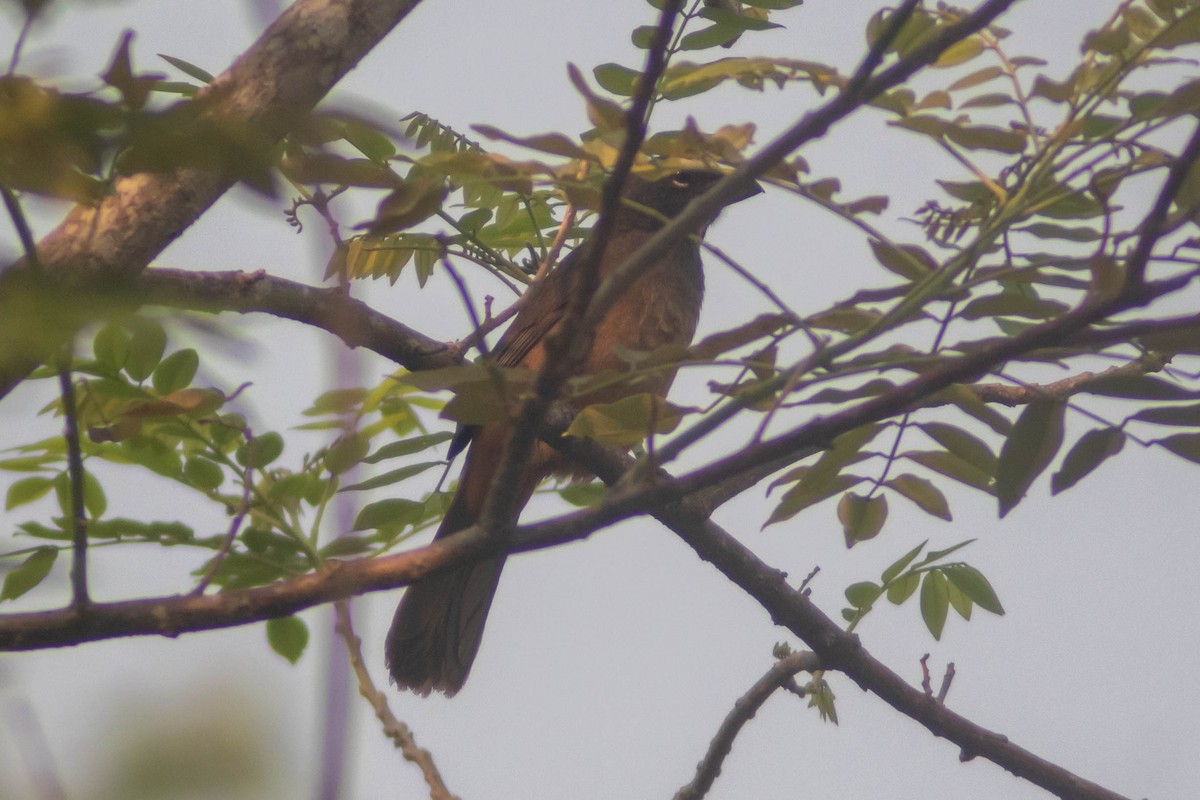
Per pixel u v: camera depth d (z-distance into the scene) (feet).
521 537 17.51
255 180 11.18
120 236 18.04
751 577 24.36
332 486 21.43
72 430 15.83
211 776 8.23
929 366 16.14
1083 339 15.55
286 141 12.54
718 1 21.75
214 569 18.12
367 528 21.62
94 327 10.71
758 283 15.71
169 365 19.04
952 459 19.07
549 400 16.34
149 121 11.18
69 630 17.04
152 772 8.24
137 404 19.13
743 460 16.75
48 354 10.71
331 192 17.93
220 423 19.97
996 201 16.93
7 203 11.47
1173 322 15.38
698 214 15.35
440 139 19.72
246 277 24.21
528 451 16.92
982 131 16.15
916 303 15.51
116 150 11.39
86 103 11.08
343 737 8.91
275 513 21.49
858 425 16.31
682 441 16.57
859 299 16.01
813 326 16.31
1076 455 16.90
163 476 21.74
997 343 15.58
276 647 21.86
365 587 17.61
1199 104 15.21
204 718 8.37
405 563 17.53
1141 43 16.48
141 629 17.19
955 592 23.85
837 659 24.35
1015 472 17.07
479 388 16.33
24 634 16.98
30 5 10.14
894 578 23.93
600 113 16.63
